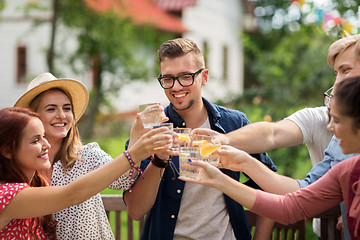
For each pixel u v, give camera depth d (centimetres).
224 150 237
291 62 822
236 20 1908
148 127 238
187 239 261
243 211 270
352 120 183
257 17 1977
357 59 239
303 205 214
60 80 260
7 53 1477
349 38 249
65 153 264
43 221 243
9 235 223
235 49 1897
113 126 1223
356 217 198
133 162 220
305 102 732
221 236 260
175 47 259
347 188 204
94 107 1195
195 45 269
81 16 1145
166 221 262
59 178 262
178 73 258
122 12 1182
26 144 225
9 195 214
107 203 315
